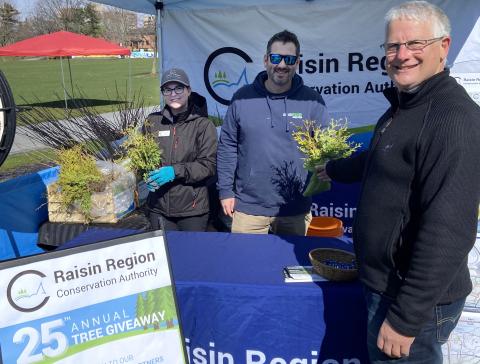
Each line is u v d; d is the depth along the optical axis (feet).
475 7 12.78
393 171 4.78
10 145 8.45
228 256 7.27
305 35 14.28
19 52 48.34
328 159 7.93
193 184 10.17
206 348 6.52
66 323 5.33
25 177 12.06
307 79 14.51
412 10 4.67
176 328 5.75
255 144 9.40
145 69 124.57
